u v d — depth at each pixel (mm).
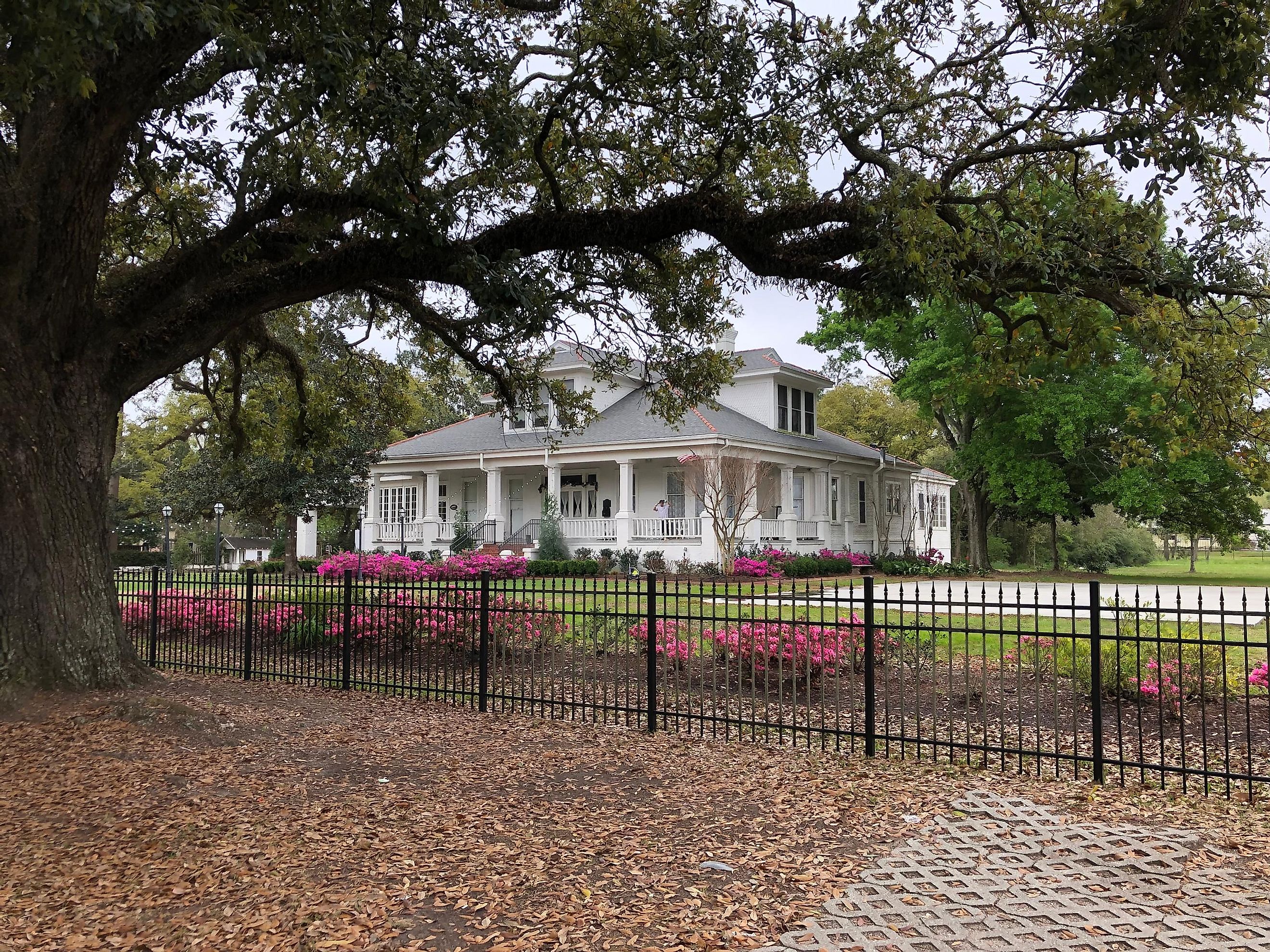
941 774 6285
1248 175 7312
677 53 8203
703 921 3725
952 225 8094
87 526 7930
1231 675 8625
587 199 11273
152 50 6582
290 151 7684
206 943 3574
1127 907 3854
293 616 11797
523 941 3537
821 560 26250
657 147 10375
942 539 41188
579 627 12414
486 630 8617
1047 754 6164
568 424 13836
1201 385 7703
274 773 6086
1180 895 3996
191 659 11898
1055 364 28812
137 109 7031
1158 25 6332
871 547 33750
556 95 9008
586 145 10289
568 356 29172
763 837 4848
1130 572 41094
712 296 11781
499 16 8898
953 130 9203
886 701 6953
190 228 10180
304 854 4531
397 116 6734
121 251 12242
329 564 17891
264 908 3891
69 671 7598
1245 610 5402
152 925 3766
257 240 8633
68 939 3662
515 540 27922
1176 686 7793
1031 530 46062
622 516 26031
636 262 11578
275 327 15031
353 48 6387
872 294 8164
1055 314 8352
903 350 33094
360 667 11141
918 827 5020
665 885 4141
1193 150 6617
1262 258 7801
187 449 38562
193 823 5000
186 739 6777
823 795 5688
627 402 29094
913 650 10273
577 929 3648
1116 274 8078
